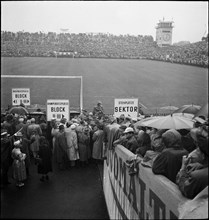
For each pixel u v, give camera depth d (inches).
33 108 620.7
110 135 268.7
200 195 112.0
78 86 679.7
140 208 165.3
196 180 116.0
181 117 204.7
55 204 235.0
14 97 501.7
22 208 221.9
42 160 302.0
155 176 143.3
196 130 134.1
